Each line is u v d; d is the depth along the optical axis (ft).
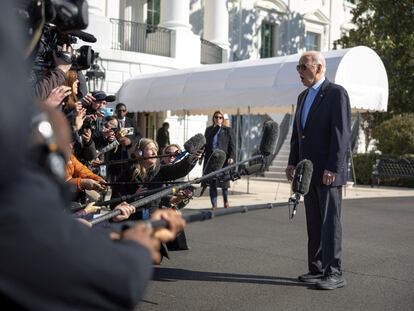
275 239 26.86
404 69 68.23
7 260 3.81
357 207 40.57
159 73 54.08
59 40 12.55
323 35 90.99
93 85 42.96
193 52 62.18
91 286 4.06
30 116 4.17
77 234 4.17
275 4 82.79
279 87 42.98
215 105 47.14
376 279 19.54
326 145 18.15
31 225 3.87
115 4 61.87
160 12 65.77
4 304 3.87
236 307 16.06
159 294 17.29
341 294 17.53
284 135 69.97
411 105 68.90
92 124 20.22
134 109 53.93
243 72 45.96
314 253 19.01
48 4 8.17
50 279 3.91
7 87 3.74
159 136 51.37
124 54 55.62
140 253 4.57
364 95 42.91
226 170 13.52
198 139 17.90
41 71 12.53
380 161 61.67
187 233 28.04
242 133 74.90
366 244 26.21
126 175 18.95
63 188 4.71
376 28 70.90
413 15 69.26
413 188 60.95
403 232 29.91
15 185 3.93
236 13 77.15
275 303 16.48
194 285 18.40
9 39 3.80
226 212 8.87
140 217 16.63
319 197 18.20
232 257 22.76
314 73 18.56
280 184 59.11
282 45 84.28
